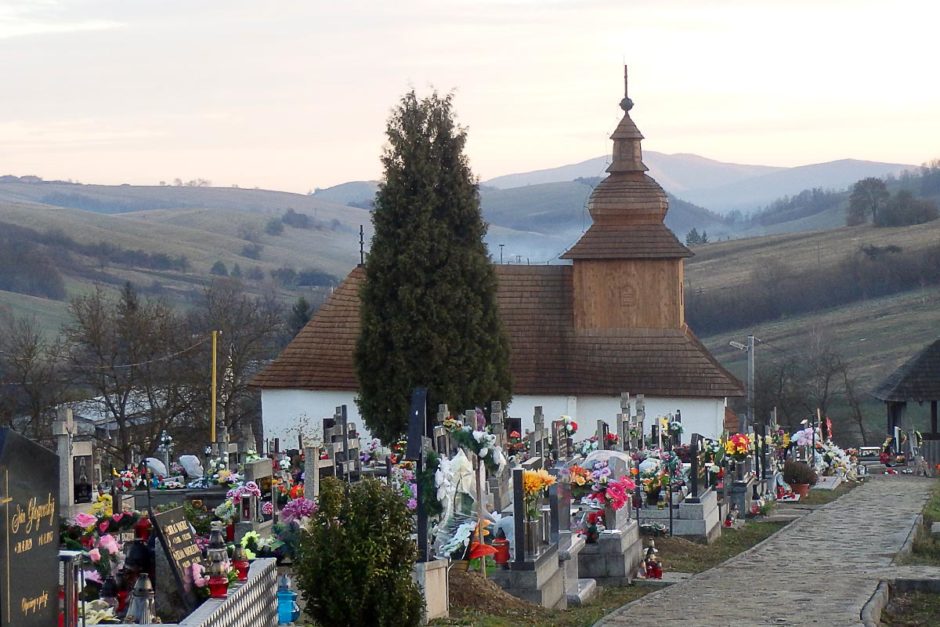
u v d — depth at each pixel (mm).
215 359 52188
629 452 30281
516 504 17812
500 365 43094
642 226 51031
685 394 49062
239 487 20453
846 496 38938
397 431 42406
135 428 54531
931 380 64938
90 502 23031
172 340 56625
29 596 9438
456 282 42281
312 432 49719
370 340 42438
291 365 50344
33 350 51688
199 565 12203
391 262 42344
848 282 122000
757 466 38125
